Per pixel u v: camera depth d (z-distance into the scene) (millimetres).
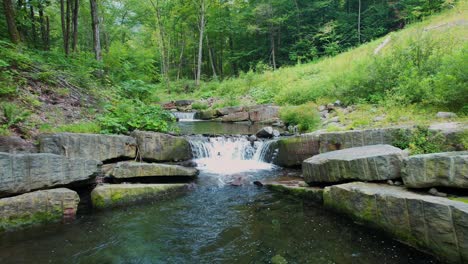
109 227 4469
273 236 4156
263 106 14594
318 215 4789
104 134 6691
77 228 4402
